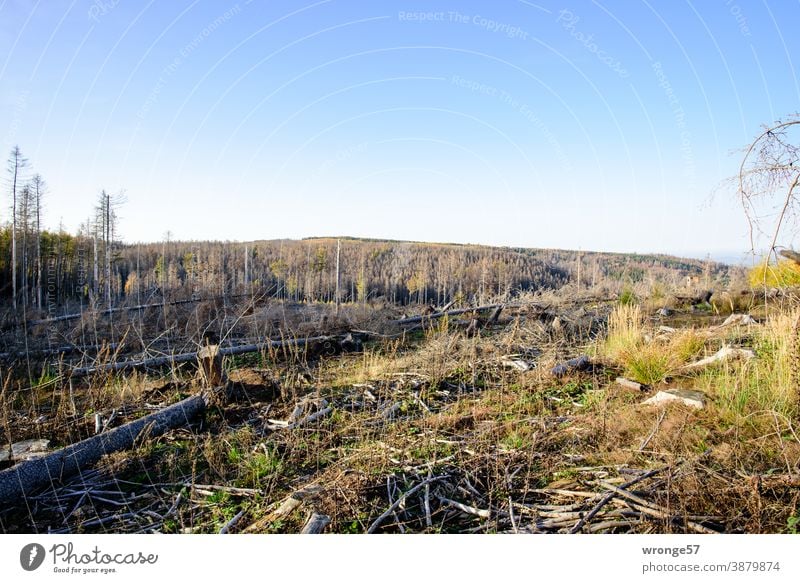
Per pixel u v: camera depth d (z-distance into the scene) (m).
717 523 3.25
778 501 3.29
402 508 3.87
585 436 4.85
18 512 4.38
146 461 5.28
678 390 5.43
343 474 4.34
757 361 5.48
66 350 11.51
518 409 6.02
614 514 3.43
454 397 6.97
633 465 4.13
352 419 6.09
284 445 5.52
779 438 3.98
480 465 4.49
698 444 4.25
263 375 8.38
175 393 7.52
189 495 4.52
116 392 7.61
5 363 10.13
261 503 4.25
